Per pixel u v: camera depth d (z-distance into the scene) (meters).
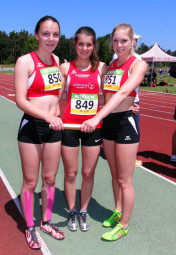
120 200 3.04
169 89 20.59
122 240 2.79
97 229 2.98
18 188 3.86
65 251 2.60
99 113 2.36
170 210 3.37
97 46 2.62
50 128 2.35
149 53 20.92
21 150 2.50
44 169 2.68
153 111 11.44
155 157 5.43
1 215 3.20
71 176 2.86
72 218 2.96
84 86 2.64
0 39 99.81
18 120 8.09
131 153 2.59
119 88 2.55
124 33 2.45
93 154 2.75
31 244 2.63
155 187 4.00
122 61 2.58
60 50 66.62
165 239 2.81
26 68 2.31
